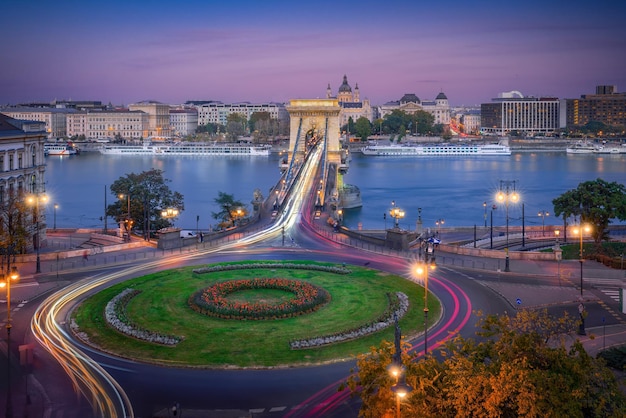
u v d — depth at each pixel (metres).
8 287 66.19
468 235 152.75
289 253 117.50
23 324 75.94
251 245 125.56
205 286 91.12
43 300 85.69
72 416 53.66
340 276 98.44
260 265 104.12
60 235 147.50
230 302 80.38
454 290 91.25
